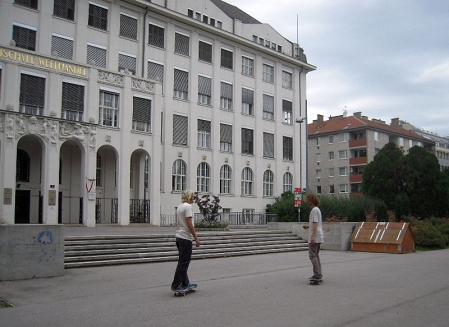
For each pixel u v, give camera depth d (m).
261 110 45.31
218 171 40.69
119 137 29.83
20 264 10.95
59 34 31.31
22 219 27.88
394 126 69.69
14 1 29.50
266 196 44.78
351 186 63.66
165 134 36.75
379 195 39.56
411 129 76.62
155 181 31.52
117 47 34.34
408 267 13.89
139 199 31.95
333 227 21.03
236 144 42.44
